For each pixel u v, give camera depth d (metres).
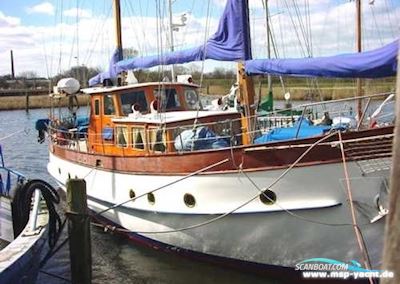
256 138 9.44
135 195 10.55
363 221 7.96
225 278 9.55
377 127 7.65
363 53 6.83
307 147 7.88
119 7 15.51
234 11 8.84
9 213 8.98
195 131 9.71
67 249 11.47
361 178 7.76
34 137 39.44
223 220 9.02
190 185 9.27
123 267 10.38
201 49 9.84
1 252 7.20
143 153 10.81
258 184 8.43
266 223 8.60
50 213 9.22
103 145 12.18
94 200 12.08
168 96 12.41
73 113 15.55
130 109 12.03
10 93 77.12
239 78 9.79
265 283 9.26
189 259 10.36
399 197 1.76
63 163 14.00
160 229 10.34
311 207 8.06
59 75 16.48
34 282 7.99
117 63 13.76
